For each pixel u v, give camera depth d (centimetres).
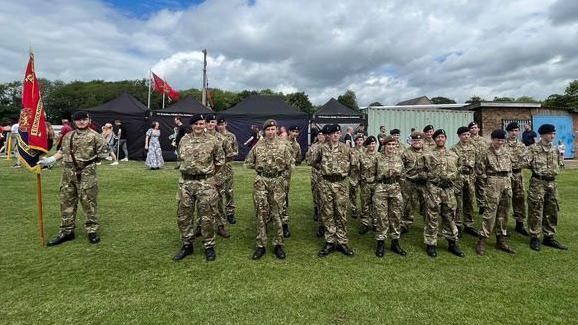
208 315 326
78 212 655
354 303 352
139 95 6719
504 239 518
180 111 1552
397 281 404
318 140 568
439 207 499
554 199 525
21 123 491
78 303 342
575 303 357
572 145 1941
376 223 497
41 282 383
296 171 1275
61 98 6850
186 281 394
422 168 547
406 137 1641
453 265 457
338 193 486
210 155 459
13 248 477
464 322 320
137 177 1027
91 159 501
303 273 422
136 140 1521
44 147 494
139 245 502
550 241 536
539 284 400
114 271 415
